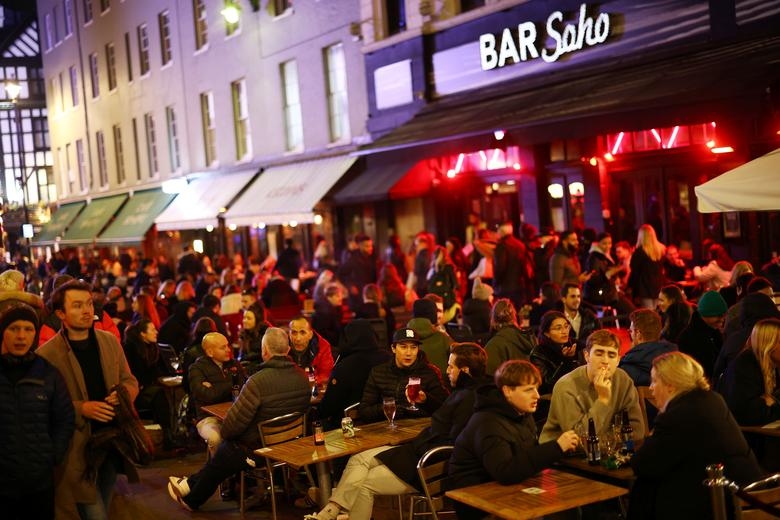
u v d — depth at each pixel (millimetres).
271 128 25469
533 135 13992
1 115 57062
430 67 19203
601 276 12359
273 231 26484
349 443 7117
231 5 24812
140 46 33438
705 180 14422
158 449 11031
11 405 5996
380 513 7855
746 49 12766
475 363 6617
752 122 13359
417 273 16641
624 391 6473
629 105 12367
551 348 8133
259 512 8438
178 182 29172
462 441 5797
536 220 17188
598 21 15258
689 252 14836
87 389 6641
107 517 6883
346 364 8312
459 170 19000
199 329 10328
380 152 17672
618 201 15992
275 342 8023
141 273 21953
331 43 22531
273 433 7840
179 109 30516
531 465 5465
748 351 6754
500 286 14562
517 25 16984
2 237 17406
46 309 8414
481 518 5770
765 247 13766
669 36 14281
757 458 6965
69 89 41375
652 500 5551
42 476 6066
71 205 41938
